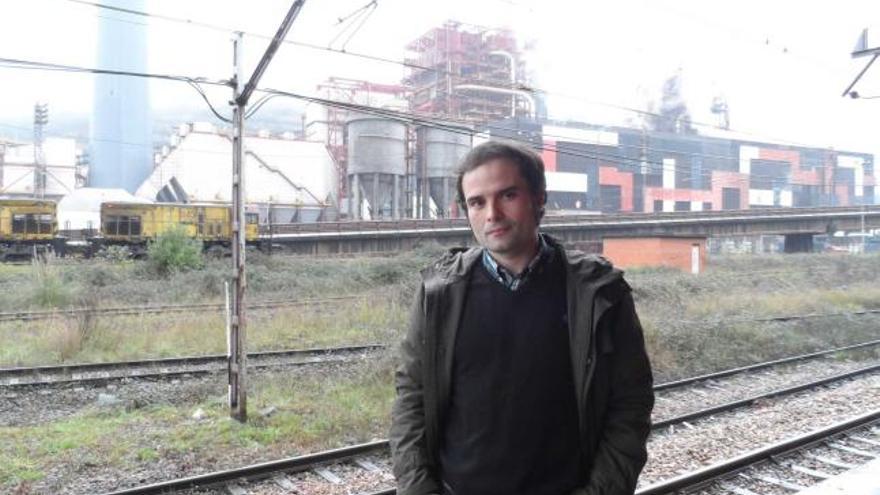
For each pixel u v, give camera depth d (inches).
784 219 2356.1
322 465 277.1
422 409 92.4
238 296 348.8
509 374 84.0
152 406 382.3
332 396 396.2
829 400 414.9
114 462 283.7
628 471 85.5
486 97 3412.9
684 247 1545.3
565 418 85.2
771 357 583.2
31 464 278.7
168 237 1135.6
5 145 3811.5
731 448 305.9
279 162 3122.5
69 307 777.6
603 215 2047.2
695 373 512.7
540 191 88.2
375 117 2716.5
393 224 1759.4
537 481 84.7
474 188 85.8
